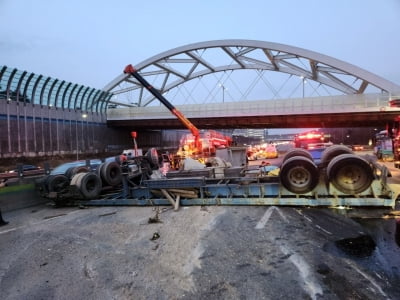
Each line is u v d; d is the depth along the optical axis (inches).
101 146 2138.3
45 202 419.8
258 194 333.1
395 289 143.5
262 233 234.5
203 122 2094.0
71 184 378.3
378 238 212.5
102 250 216.2
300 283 153.0
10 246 237.1
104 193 420.8
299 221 261.7
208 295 145.9
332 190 303.0
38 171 530.6
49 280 172.2
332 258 181.6
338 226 243.3
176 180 353.4
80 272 180.5
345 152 346.9
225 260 186.4
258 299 140.1
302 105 1849.2
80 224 296.0
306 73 2662.4
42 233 270.2
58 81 1724.9
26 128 1544.0
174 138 3267.7
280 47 2361.0
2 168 1314.0
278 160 1123.9
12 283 171.2
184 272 172.7
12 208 373.7
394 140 716.7
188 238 231.6
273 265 175.8
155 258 195.5
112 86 2714.1
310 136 1019.3
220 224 265.7
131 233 253.6
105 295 151.6
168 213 319.0
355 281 152.6
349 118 1779.0
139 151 1037.8
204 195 352.8
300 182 313.0
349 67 2192.4
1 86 1437.0
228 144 1257.4
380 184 291.0
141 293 151.6
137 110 2186.3
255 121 2000.5
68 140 1828.2
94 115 2082.9
